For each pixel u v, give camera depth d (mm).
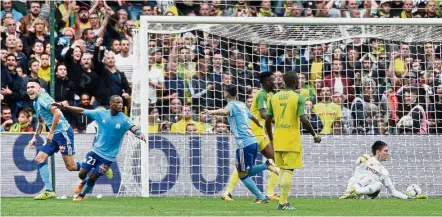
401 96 57062
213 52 56656
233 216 29062
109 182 49344
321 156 51688
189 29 50781
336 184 51594
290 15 62969
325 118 55469
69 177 49156
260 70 59469
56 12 58062
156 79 57094
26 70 55906
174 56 57906
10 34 56562
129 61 58938
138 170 49531
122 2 60969
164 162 49844
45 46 56688
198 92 57438
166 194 49719
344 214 31000
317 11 63344
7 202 39250
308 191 51219
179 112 55219
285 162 33438
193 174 50188
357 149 52094
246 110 40000
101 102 55844
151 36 58125
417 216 30266
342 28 53125
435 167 52469
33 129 54469
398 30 52656
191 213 31062
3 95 54312
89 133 49875
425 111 57062
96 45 57000
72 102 55375
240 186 50188
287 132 33312
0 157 48531
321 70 58062
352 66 58094
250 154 39562
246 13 62500
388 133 55969
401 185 51906
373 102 57000
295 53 59406
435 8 65000
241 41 59594
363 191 45875
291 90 33688
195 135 50344
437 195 52344
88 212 31375
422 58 59250
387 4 64125
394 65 57562
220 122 56531
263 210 33406
